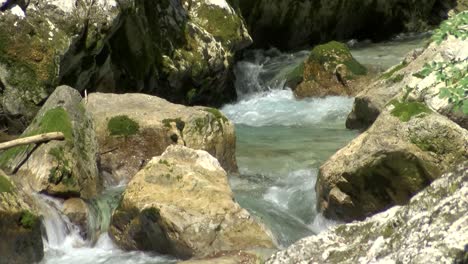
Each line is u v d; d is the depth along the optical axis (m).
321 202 10.90
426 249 4.92
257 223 9.74
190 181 9.99
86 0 15.20
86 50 15.24
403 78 14.66
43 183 10.47
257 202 11.47
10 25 14.38
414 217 5.27
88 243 10.46
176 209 9.58
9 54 14.38
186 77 18.20
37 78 14.55
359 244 5.57
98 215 10.97
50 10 14.80
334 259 5.55
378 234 5.50
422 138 10.20
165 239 9.62
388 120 10.48
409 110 10.48
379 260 5.19
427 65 6.98
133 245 10.05
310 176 12.48
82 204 10.67
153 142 12.57
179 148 10.55
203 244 9.40
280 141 15.55
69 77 15.30
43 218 10.09
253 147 14.95
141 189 10.05
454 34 6.89
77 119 11.62
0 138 14.39
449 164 10.10
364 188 10.37
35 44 14.53
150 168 10.21
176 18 18.20
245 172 13.10
